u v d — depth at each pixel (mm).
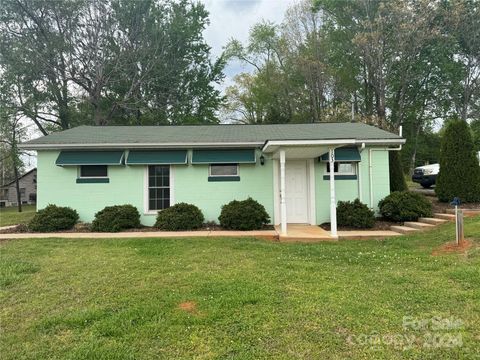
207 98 32906
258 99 36438
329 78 30281
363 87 31875
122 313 4191
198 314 4137
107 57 26078
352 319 3898
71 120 26562
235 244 8570
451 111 29844
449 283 5004
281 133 12797
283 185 9820
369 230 10500
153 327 3805
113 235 10031
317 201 12000
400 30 25719
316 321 3871
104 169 12023
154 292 4957
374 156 12156
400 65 28047
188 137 12242
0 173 37625
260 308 4266
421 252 7293
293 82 33031
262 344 3408
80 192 11867
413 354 3162
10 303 4660
